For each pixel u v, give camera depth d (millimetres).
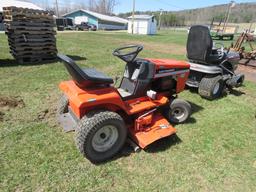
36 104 4480
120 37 21578
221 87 5262
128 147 3262
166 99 3576
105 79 2816
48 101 4648
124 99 3211
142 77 3225
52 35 7957
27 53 7578
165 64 3533
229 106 4898
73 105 2797
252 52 9664
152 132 3229
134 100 3289
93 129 2680
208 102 5078
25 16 7172
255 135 3777
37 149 3117
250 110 4730
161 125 3381
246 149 3387
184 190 2592
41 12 7465
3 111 4113
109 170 2816
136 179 2703
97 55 9961
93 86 2850
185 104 3826
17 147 3143
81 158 2990
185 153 3217
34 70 6816
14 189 2473
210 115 4434
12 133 3451
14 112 4105
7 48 10703
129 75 3383
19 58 7453
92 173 2752
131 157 3066
